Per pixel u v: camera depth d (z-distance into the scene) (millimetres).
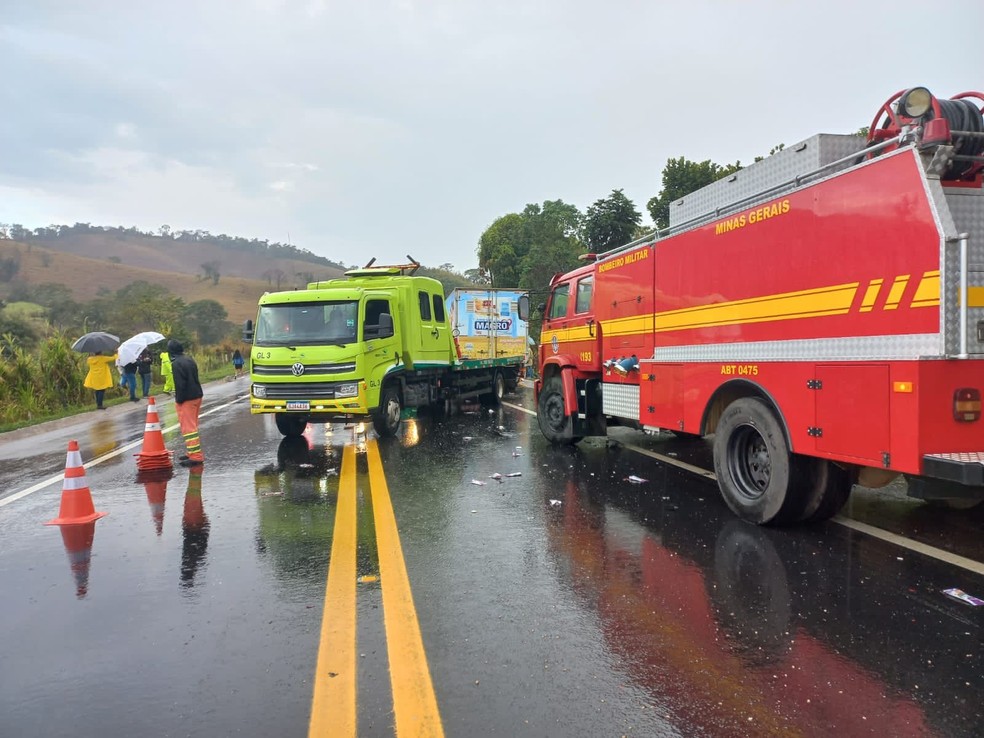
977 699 3062
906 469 4324
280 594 4461
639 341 7820
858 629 3789
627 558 5051
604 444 10438
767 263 5586
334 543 5516
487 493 7164
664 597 4293
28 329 37625
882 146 4609
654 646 3627
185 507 6898
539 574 4738
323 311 10789
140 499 7316
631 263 8023
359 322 10625
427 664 3453
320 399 10508
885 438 4488
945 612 3994
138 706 3129
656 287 7406
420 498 6988
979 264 4359
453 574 4758
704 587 4453
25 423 15922
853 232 4730
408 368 12211
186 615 4160
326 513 6500
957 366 4289
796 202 5273
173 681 3350
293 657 3568
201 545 5590
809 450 5145
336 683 3277
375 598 4344
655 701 3082
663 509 6445
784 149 5727
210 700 3158
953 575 4590
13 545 5738
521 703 3076
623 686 3219
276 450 10453
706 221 6543
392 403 11578
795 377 5273
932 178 4219
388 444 10719
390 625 3934
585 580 4613
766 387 5602
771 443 5613
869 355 4605
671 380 7102
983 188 4617
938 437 4254
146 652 3676
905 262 4336
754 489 6051
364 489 7469
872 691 3143
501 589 4469
